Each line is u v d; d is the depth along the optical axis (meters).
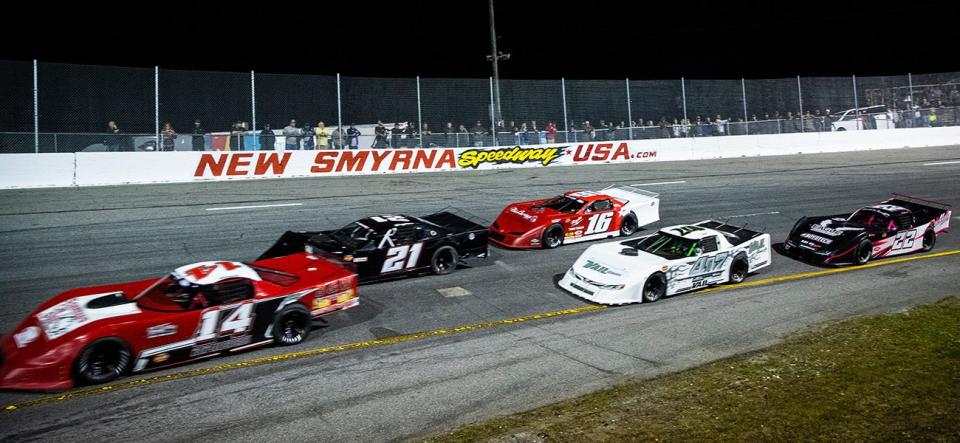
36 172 21.50
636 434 7.33
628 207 17.86
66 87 23.02
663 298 13.01
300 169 25.52
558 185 24.52
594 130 31.77
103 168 22.45
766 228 18.97
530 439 7.20
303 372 9.12
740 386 8.67
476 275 14.08
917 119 39.44
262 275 10.20
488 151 29.14
